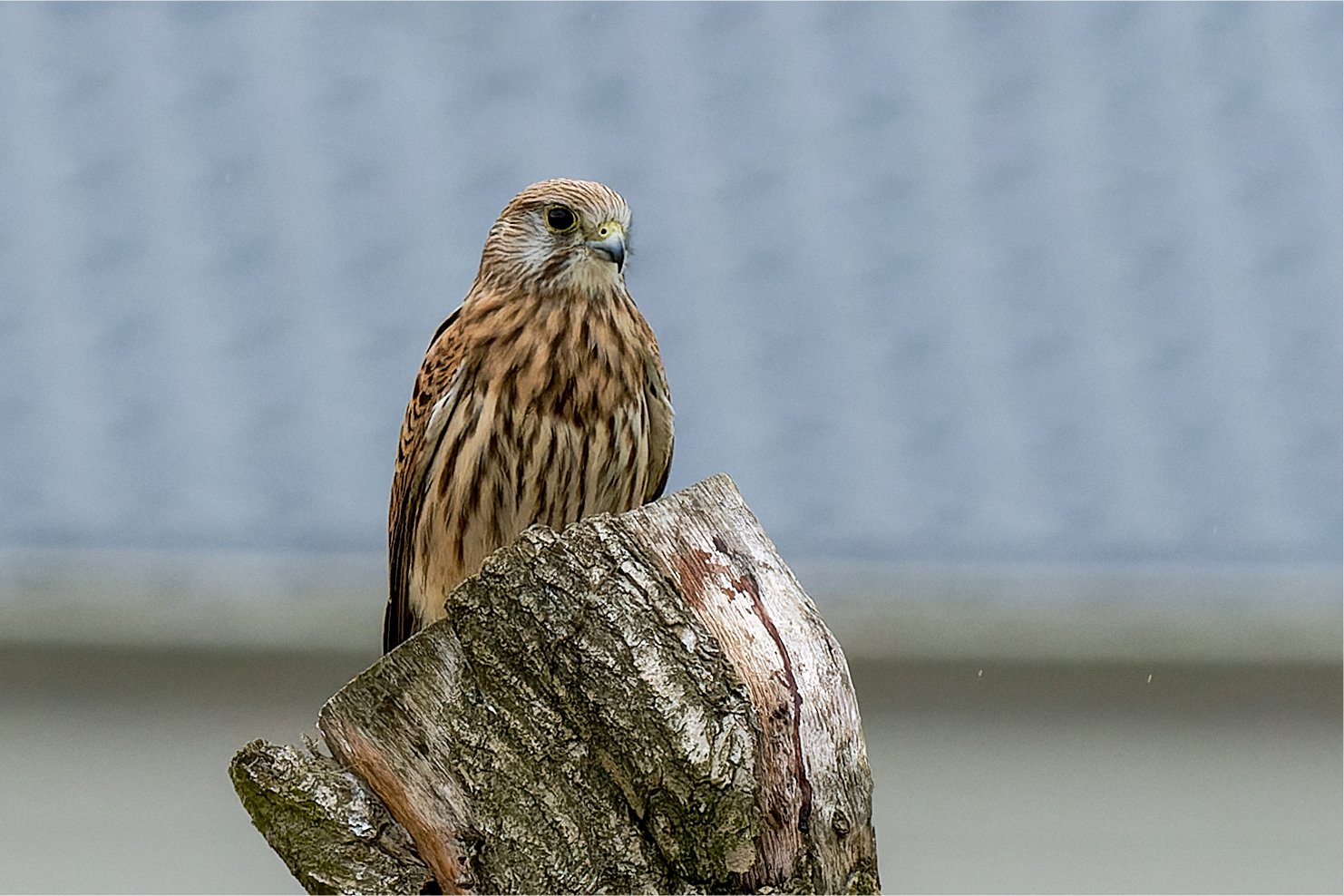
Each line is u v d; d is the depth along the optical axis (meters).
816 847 5.46
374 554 11.36
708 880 5.34
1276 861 11.01
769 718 5.45
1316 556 11.33
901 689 11.23
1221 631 11.05
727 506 5.76
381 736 5.62
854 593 11.17
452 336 9.41
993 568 11.27
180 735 11.30
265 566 11.31
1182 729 11.25
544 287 9.20
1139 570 11.25
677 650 5.39
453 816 5.53
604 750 5.39
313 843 5.68
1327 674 11.09
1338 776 11.11
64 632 11.10
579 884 5.36
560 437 9.23
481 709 5.51
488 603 5.50
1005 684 11.21
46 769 11.21
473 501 9.30
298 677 11.26
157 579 11.25
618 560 5.47
